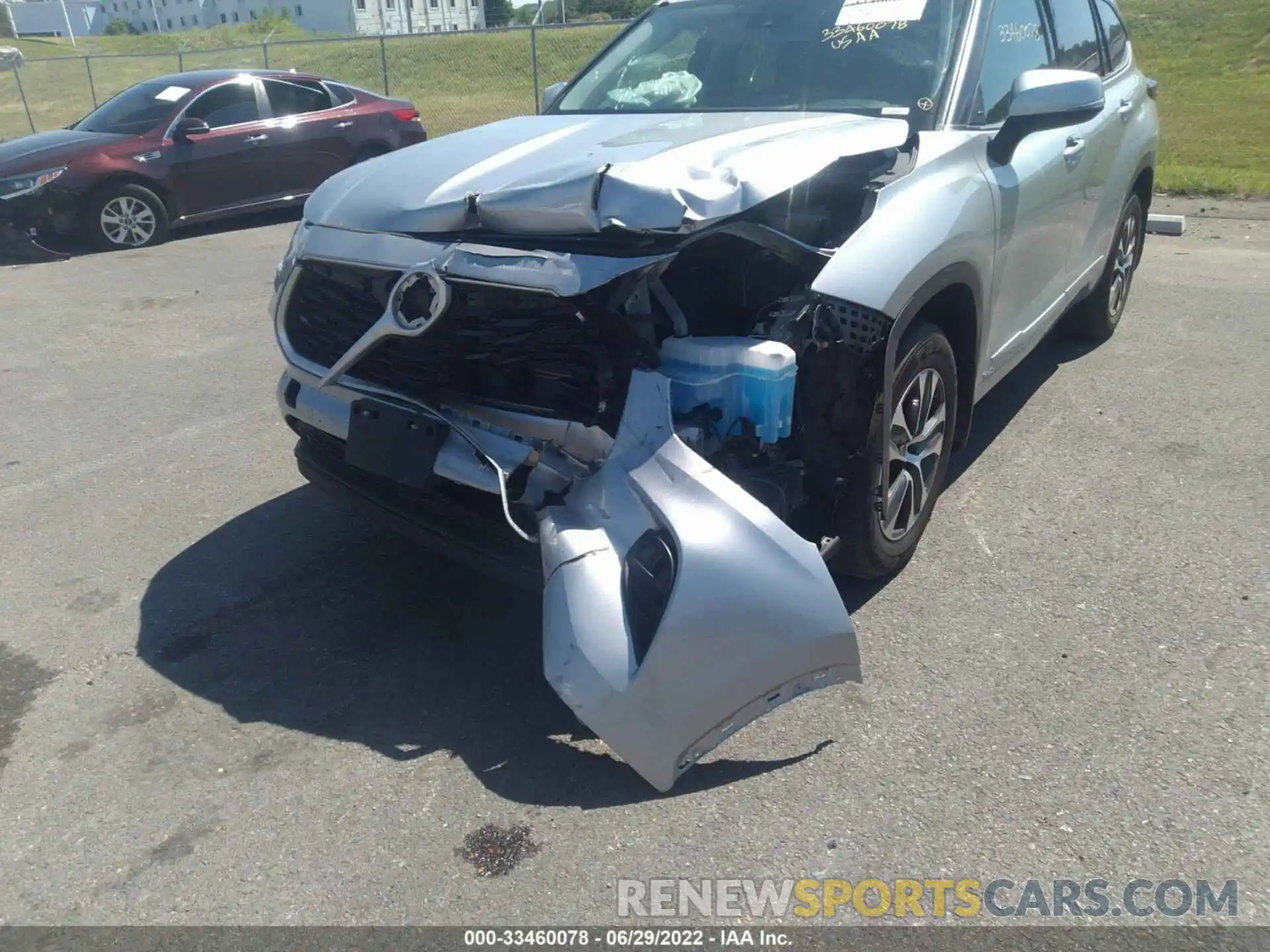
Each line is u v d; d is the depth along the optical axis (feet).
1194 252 26.68
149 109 34.27
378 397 10.31
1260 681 9.95
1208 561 12.07
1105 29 17.98
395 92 65.57
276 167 35.83
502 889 8.00
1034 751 9.15
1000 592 11.62
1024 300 13.85
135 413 18.53
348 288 10.50
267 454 16.58
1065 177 14.30
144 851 8.55
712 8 15.20
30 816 9.00
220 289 27.32
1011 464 14.79
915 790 8.77
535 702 10.23
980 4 13.30
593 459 9.34
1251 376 17.66
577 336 9.18
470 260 9.37
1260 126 48.42
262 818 8.84
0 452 16.94
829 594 8.67
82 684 10.83
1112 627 10.90
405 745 9.67
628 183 8.92
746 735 9.52
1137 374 18.01
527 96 60.85
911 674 10.28
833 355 9.61
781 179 9.39
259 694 10.54
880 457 10.26
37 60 67.00
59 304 26.22
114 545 13.75
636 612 8.52
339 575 12.78
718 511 8.58
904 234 10.26
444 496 10.20
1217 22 82.58
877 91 12.80
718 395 9.30
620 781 9.08
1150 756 9.04
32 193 31.22
